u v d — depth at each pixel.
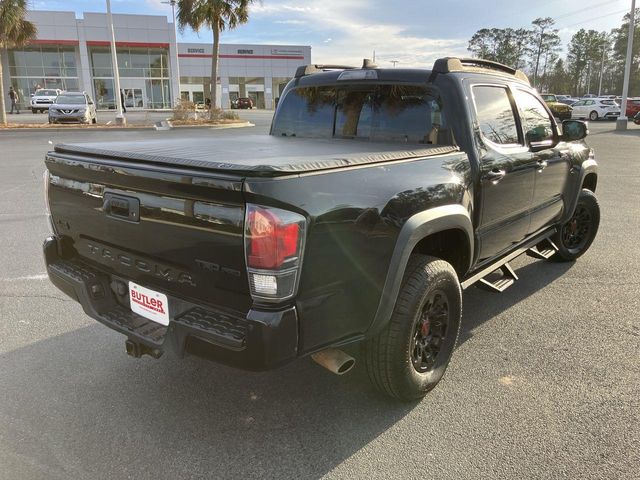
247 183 2.12
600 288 5.11
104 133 22.30
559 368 3.58
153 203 2.51
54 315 4.43
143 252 2.69
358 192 2.50
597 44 109.19
